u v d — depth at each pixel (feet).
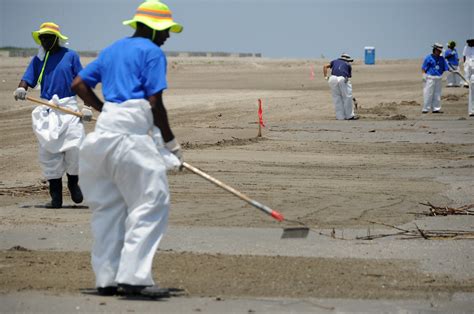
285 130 161.17
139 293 50.70
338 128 165.99
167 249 64.64
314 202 85.20
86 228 73.05
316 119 186.60
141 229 49.19
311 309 49.47
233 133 155.63
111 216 50.49
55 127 82.69
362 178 102.17
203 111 205.26
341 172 107.45
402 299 51.88
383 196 88.94
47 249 64.95
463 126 170.30
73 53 84.02
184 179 99.55
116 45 51.42
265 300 51.11
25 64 533.14
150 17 52.19
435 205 83.87
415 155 125.90
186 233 70.54
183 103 227.61
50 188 84.07
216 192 90.94
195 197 87.92
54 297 50.83
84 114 82.89
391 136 151.74
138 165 49.32
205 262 60.18
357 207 82.64
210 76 403.75
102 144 49.49
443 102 237.86
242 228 72.74
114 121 49.65
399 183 98.22
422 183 98.37
